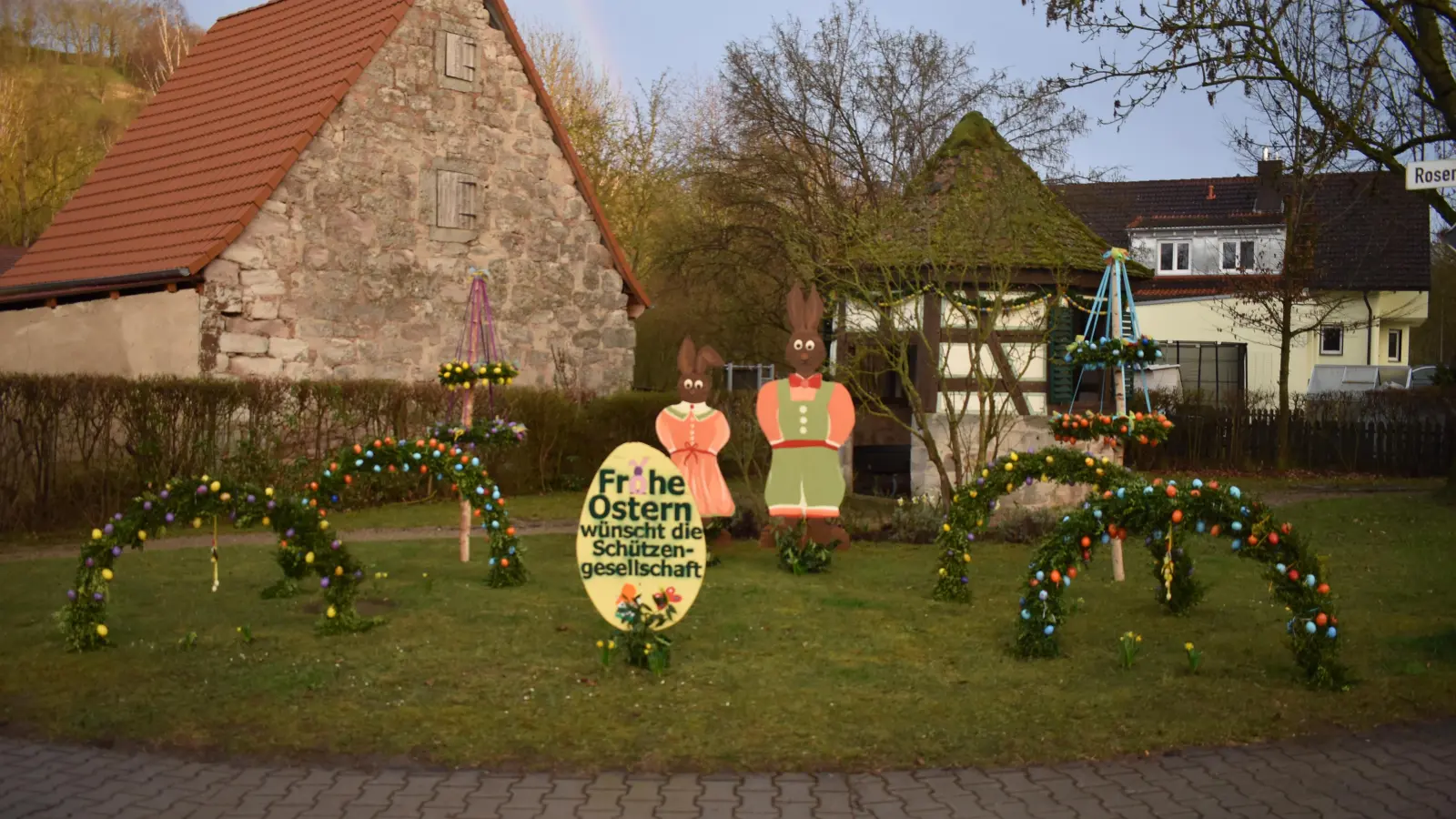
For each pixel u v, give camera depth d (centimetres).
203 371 1797
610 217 4025
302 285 1920
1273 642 814
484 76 2188
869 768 571
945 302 1524
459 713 638
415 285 2080
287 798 532
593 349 2375
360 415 1769
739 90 3195
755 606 940
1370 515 1532
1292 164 1812
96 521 1455
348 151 1984
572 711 645
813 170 3197
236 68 2283
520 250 2247
